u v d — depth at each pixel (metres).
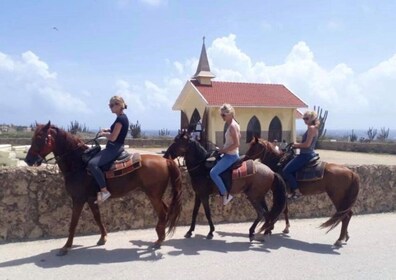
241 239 7.59
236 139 7.21
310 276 5.59
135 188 6.82
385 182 10.65
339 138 51.09
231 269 5.82
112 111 6.65
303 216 9.78
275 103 27.69
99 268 5.72
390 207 10.73
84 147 6.62
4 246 6.78
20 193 7.16
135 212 8.15
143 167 6.72
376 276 5.65
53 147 6.32
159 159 6.94
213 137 26.42
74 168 6.44
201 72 28.31
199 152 7.44
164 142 38.84
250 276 5.55
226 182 7.19
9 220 7.09
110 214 7.92
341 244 7.27
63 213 7.51
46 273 5.47
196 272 5.66
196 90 27.22
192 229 7.65
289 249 6.96
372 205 10.49
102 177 6.36
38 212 7.32
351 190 7.41
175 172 6.97
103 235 6.98
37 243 7.00
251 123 27.80
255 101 27.41
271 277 5.53
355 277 5.59
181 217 8.59
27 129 57.41
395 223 9.15
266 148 8.12
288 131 28.78
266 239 7.64
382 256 6.59
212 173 7.17
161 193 6.89
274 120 28.42
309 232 8.28
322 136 46.88
